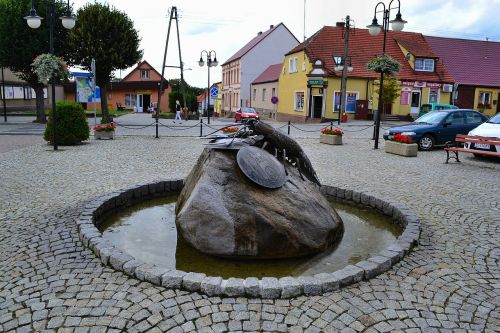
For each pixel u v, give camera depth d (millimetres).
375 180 10094
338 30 38281
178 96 45281
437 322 3748
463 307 4008
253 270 5105
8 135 19906
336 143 17812
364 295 4176
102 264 4785
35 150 14414
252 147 5855
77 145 15930
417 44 38969
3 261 4914
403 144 14414
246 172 5434
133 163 12039
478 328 3674
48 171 10555
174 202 8281
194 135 21094
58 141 15773
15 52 26953
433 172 11297
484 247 5559
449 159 13773
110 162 12109
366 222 7145
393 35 39562
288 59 40562
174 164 12016
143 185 8172
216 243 5266
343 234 6297
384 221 7199
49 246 5328
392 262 4855
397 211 6867
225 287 4082
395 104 36594
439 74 37844
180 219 5566
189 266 5199
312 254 5477
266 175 5539
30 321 3684
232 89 57594
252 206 5246
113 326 3605
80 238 5523
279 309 3902
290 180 5848
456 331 3623
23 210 7016
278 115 43469
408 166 12266
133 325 3625
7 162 11820
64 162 11938
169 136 20359
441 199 8219
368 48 37875
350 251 5746
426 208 7527
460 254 5297
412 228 5883
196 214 5391
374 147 16438
